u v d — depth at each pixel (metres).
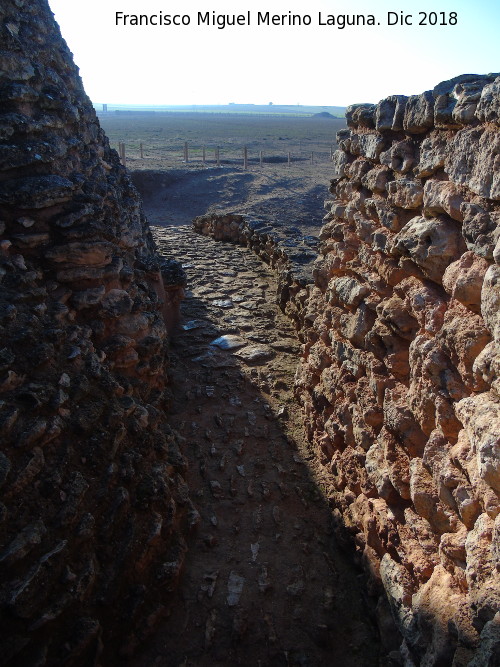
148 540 4.03
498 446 2.59
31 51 5.14
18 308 4.24
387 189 4.40
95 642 3.43
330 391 5.52
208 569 4.46
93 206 5.13
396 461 3.94
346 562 4.68
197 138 59.75
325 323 6.03
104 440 4.11
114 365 5.16
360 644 3.93
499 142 2.89
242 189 25.88
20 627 3.12
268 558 4.65
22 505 3.40
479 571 2.62
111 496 3.96
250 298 10.26
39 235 4.71
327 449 5.59
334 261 5.73
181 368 7.52
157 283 7.50
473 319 3.14
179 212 23.53
